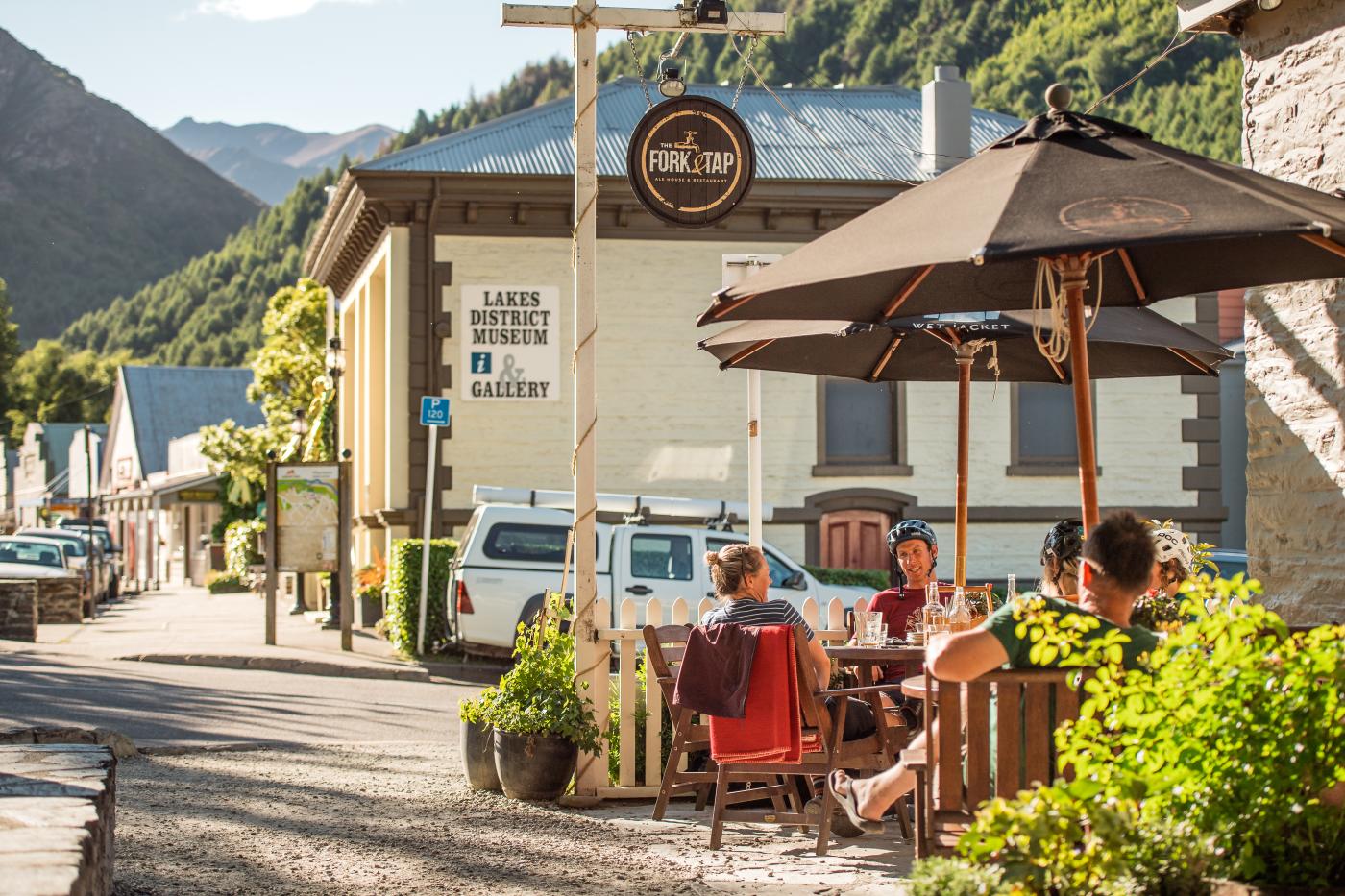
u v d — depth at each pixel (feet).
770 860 23.39
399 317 72.13
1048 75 215.51
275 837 24.30
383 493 84.58
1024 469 76.18
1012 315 28.66
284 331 144.05
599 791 28.91
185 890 20.25
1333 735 13.39
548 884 21.31
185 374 258.98
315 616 91.50
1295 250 21.71
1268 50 28.17
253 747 36.47
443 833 25.18
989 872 13.29
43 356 442.50
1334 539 26.61
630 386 73.46
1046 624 14.89
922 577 30.19
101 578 126.21
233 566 149.38
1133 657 15.42
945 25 250.37
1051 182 16.70
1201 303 78.54
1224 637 13.61
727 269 34.99
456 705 49.26
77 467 286.05
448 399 65.51
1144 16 209.36
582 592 29.35
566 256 72.79
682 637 29.55
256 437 152.25
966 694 15.79
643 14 30.27
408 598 64.54
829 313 23.90
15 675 53.26
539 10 29.55
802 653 24.14
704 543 58.54
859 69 261.03
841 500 75.05
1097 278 24.41
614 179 71.97
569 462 72.43
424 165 71.67
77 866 14.39
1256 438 28.45
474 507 71.72
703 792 28.68
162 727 40.42
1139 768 13.67
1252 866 13.17
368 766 33.65
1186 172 16.55
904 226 17.15
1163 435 77.10
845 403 76.33
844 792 19.97
